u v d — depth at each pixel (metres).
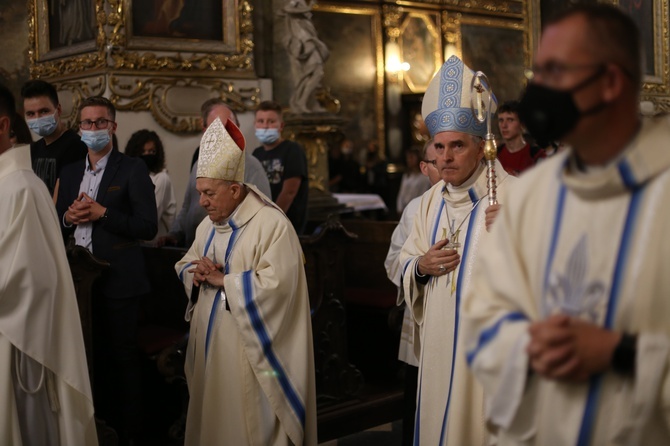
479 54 15.74
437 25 15.12
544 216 1.60
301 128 7.86
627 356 1.40
